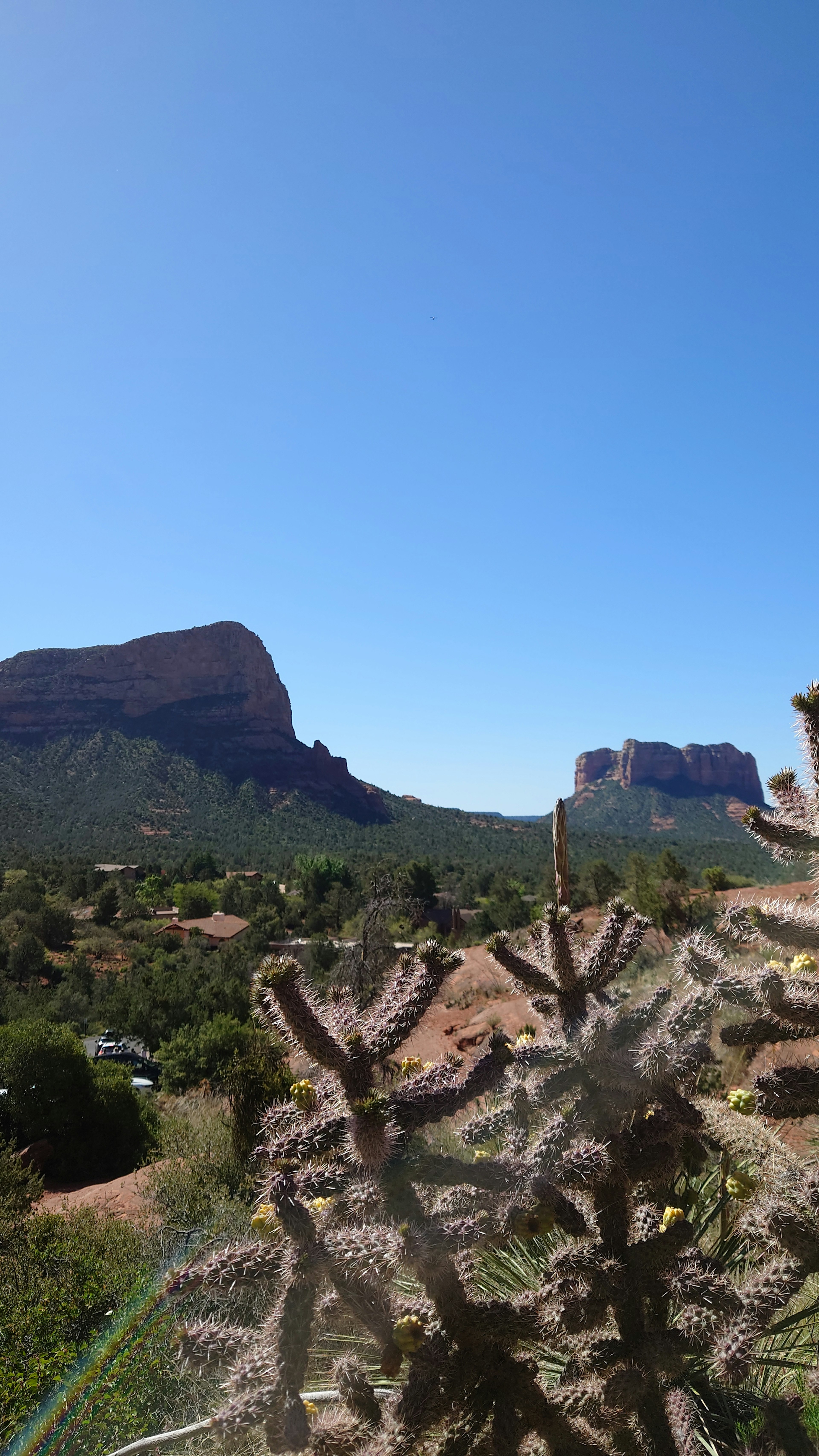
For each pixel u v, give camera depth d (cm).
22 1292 545
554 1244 340
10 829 11775
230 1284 221
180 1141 900
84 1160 1539
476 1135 250
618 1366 222
